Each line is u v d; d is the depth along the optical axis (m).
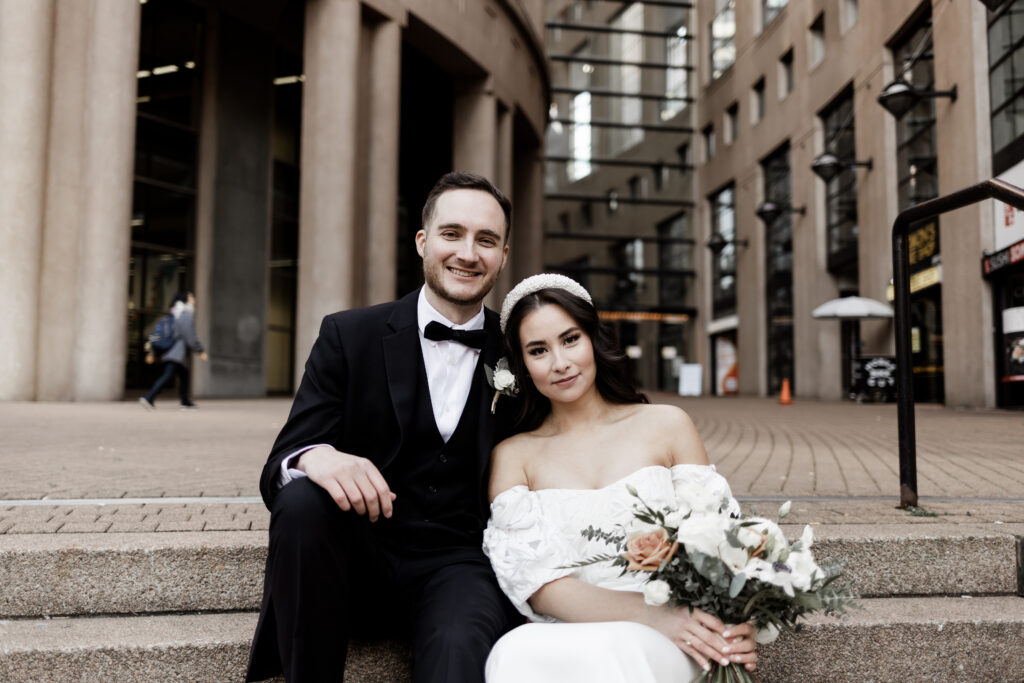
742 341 25.92
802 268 21.30
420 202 26.06
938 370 15.05
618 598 1.89
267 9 17.62
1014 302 12.22
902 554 2.59
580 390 2.20
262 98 19.06
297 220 20.41
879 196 16.91
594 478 2.15
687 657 1.80
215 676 2.13
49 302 12.34
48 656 2.07
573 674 1.68
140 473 4.25
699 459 2.19
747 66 25.83
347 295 15.07
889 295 16.53
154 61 16.89
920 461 5.25
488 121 19.92
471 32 18.97
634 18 32.62
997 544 2.62
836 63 19.27
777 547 1.69
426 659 1.83
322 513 1.90
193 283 17.58
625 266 32.19
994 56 12.47
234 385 18.16
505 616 2.01
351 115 15.24
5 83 11.88
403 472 2.27
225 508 3.14
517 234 25.97
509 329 2.26
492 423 2.27
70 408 10.61
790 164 22.61
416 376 2.26
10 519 2.83
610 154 32.66
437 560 2.19
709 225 29.69
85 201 12.69
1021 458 5.38
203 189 17.64
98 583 2.38
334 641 1.89
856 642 2.28
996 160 12.36
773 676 2.27
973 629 2.31
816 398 20.45
